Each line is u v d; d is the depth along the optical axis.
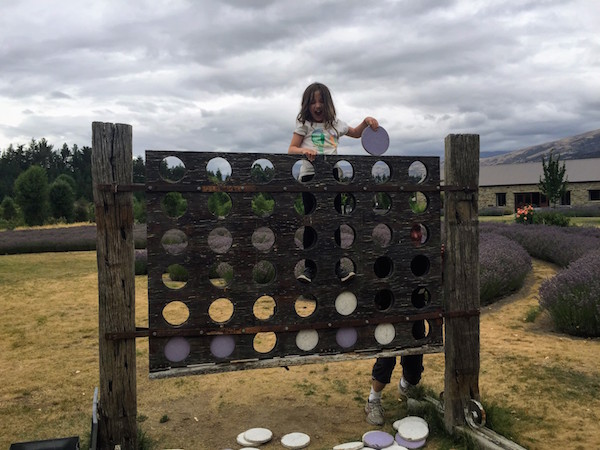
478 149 3.60
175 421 4.12
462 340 3.63
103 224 3.01
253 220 3.24
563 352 5.60
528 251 14.70
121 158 3.00
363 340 3.52
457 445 3.50
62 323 7.67
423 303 3.94
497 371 5.04
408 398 4.22
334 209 3.41
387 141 3.63
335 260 3.43
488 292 8.43
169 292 3.11
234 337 3.25
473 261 3.64
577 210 36.88
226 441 3.73
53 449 3.04
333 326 3.42
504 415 3.84
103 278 3.03
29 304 9.10
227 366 3.22
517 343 6.05
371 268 3.50
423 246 3.60
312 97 3.77
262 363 3.28
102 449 3.10
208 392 4.78
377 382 3.87
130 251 3.06
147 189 3.01
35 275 12.83
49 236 23.62
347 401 4.45
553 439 3.55
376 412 3.94
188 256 3.13
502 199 49.59
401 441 3.55
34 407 4.48
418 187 3.53
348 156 3.40
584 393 4.40
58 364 5.73
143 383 5.06
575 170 47.81
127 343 3.10
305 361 3.37
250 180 3.20
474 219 3.63
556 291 6.67
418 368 4.14
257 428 3.83
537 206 47.47
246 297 3.25
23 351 6.26
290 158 3.28
